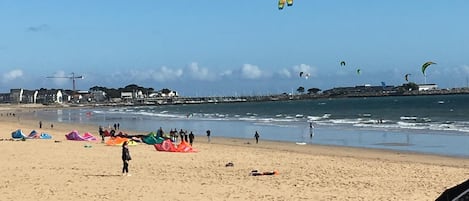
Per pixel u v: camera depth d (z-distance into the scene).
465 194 6.47
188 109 158.50
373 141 39.78
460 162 26.75
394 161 27.11
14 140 40.28
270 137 46.41
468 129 48.62
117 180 19.12
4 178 19.38
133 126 69.69
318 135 46.66
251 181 19.06
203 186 17.75
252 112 116.25
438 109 96.69
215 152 31.56
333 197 15.70
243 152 31.78
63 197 15.67
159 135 42.06
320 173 21.53
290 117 84.88
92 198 15.52
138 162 25.45
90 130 60.53
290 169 22.97
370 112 95.50
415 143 37.38
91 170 22.00
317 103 182.88
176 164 24.70
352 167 23.77
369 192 16.67
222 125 66.50
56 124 77.06
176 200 15.23
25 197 15.70
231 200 15.20
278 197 15.66
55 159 26.22
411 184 18.47
